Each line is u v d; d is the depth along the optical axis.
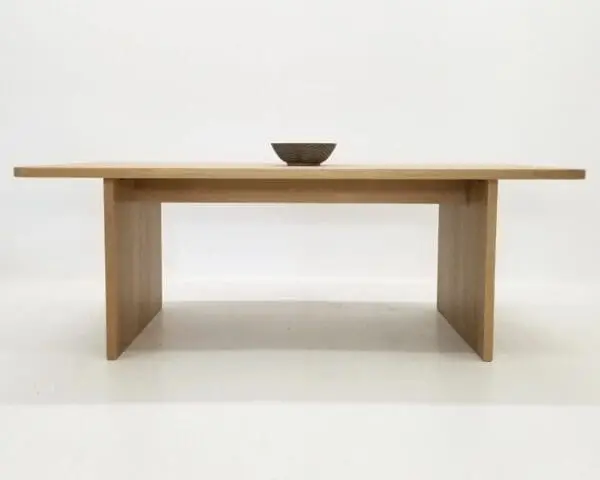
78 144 3.29
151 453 1.35
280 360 1.99
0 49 3.23
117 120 3.28
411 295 3.01
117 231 1.96
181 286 3.19
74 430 1.46
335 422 1.51
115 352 1.99
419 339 2.24
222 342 2.19
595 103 3.25
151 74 3.26
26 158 3.30
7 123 3.28
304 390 1.72
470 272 2.13
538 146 3.28
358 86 3.26
